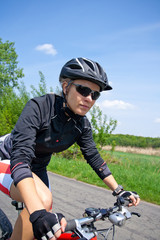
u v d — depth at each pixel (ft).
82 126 6.05
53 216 3.26
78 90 4.93
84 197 14.67
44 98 5.39
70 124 5.62
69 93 5.11
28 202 3.67
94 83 5.00
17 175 4.04
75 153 35.04
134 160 34.91
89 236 3.66
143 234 9.56
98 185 18.71
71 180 20.13
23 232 4.26
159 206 13.93
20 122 4.77
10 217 10.53
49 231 3.13
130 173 22.06
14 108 44.29
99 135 33.71
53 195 14.80
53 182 18.78
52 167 25.84
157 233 9.73
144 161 34.68
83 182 19.65
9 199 13.44
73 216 11.21
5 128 42.93
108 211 4.19
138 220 11.18
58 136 5.56
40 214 3.34
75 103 5.03
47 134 5.37
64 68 5.31
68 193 15.46
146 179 19.79
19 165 4.19
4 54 116.67
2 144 6.01
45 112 5.19
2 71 114.62
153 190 17.24
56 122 5.33
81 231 3.65
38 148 5.68
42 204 3.98
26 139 4.58
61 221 3.29
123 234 9.44
